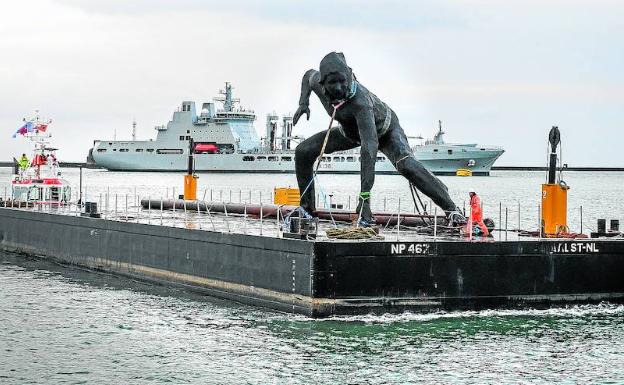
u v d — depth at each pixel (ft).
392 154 136.67
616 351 96.89
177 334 105.29
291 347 97.60
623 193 628.69
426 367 90.63
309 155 137.28
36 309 122.42
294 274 110.42
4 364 93.61
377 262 108.78
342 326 105.40
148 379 87.97
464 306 112.16
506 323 108.17
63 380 87.92
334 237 114.21
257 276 117.39
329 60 124.77
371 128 125.80
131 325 110.93
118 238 153.58
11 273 158.92
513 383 86.12
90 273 158.51
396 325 106.01
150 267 143.64
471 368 90.48
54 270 162.91
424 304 110.63
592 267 116.88
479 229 122.31
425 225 138.10
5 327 110.83
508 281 113.60
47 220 179.93
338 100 126.31
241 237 120.67
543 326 106.93
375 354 94.73
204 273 129.18
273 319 110.01
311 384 85.46
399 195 517.55
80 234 166.61
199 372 89.97
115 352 98.12
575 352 96.43
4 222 201.46
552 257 115.24
